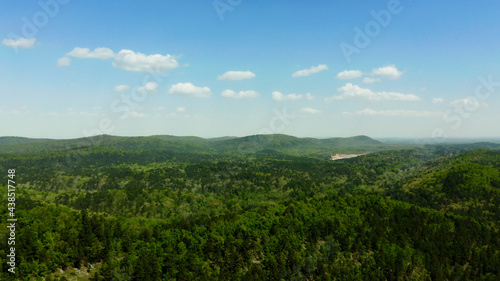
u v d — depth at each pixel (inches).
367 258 5349.4
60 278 4121.6
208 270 4621.1
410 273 5113.2
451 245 5679.1
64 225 4867.1
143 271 4232.3
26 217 4950.8
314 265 5167.3
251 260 5049.2
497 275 5152.6
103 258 4697.3
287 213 6259.8
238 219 5974.4
